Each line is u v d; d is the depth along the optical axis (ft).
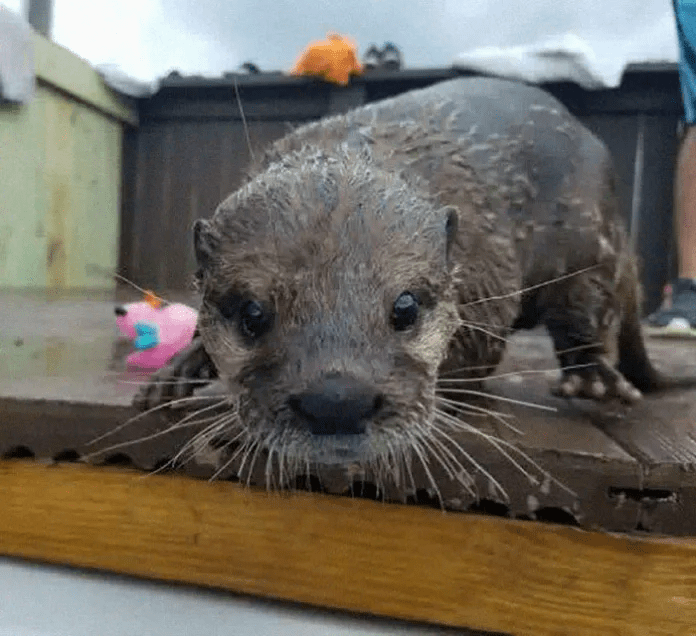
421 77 3.38
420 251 0.92
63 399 1.03
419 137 1.19
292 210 0.91
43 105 3.33
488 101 1.31
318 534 0.96
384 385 0.82
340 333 0.84
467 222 1.15
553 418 1.12
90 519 1.03
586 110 3.40
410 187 1.02
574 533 0.89
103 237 3.90
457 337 1.13
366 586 0.95
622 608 0.88
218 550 0.99
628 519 0.88
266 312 0.88
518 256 1.25
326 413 0.78
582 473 0.88
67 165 3.55
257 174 1.08
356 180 0.95
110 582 1.04
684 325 2.44
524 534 0.90
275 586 0.98
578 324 1.32
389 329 0.88
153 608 1.01
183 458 0.98
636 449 0.93
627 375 1.46
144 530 1.01
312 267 0.87
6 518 1.06
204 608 1.00
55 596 1.04
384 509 0.93
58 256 3.55
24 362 1.43
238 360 0.89
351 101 3.48
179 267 3.97
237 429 0.94
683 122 3.22
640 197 3.42
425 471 0.91
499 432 0.99
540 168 1.30
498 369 1.54
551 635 0.91
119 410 1.00
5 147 3.10
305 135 1.18
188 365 1.04
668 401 1.30
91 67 3.62
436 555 0.93
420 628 0.95
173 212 3.96
